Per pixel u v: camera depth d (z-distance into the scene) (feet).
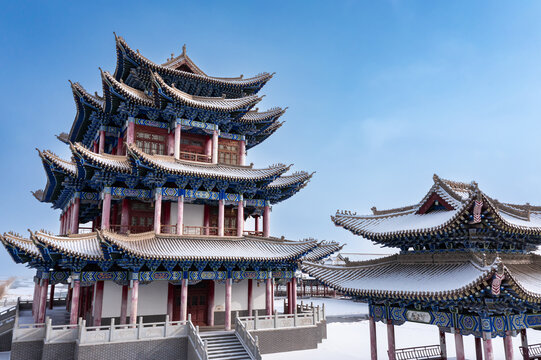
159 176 136.77
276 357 122.83
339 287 88.58
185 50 177.37
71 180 146.51
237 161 172.96
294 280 151.12
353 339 162.30
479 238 75.25
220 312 147.43
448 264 79.15
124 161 141.28
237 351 116.98
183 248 130.41
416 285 76.02
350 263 97.40
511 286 63.00
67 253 111.45
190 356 113.09
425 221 82.64
